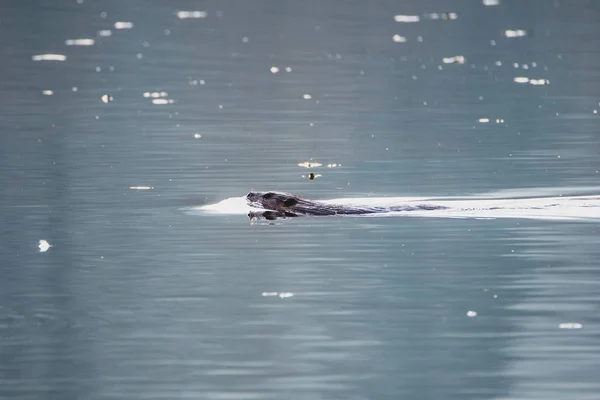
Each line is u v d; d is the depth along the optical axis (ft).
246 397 128.26
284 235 204.13
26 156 290.15
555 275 174.91
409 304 162.09
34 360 141.08
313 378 134.21
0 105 386.93
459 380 132.98
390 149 302.86
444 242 196.54
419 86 438.81
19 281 175.32
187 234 205.26
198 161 284.82
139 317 157.69
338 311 159.22
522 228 206.18
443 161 281.95
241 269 181.37
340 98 410.31
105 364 139.54
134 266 183.83
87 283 173.88
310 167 277.03
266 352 143.02
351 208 223.92
